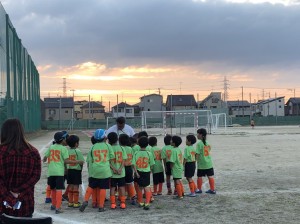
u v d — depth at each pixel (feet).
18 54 102.94
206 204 28.02
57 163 26.17
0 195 12.92
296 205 27.40
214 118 216.74
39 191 33.78
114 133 27.14
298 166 47.83
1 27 75.00
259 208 26.61
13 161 13.15
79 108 362.12
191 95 355.56
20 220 11.81
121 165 27.09
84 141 101.91
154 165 30.71
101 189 26.12
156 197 30.60
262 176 40.22
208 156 31.68
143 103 354.74
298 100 363.56
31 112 139.85
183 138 110.42
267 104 363.15
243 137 113.60
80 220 23.97
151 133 143.33
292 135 121.80
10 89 83.87
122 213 25.71
